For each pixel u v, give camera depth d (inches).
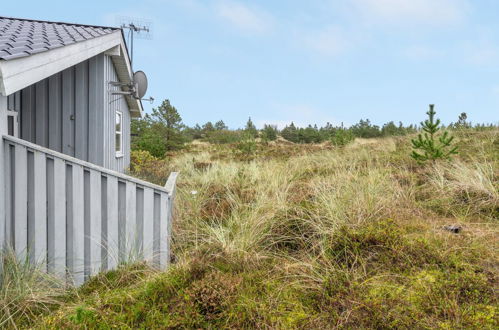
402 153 349.1
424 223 154.6
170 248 143.7
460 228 147.3
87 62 256.8
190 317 92.0
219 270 119.7
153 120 817.5
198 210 194.5
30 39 163.2
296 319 91.8
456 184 201.3
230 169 321.7
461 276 101.9
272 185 227.1
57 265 128.0
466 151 319.9
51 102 245.0
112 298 105.6
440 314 88.0
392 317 87.0
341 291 100.0
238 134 1175.0
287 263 124.1
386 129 901.8
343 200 168.9
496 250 121.8
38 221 125.7
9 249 119.4
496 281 100.2
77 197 129.3
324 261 120.8
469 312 87.4
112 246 132.5
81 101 254.1
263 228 149.8
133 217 133.1
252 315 92.7
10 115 218.5
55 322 95.9
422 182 232.2
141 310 97.6
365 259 117.4
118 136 381.1
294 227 155.0
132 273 126.9
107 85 282.2
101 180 132.3
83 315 95.5
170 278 113.9
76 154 252.2
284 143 820.6
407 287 101.6
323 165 325.7
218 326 90.4
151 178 358.3
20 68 119.3
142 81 343.0
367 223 144.6
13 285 114.3
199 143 1035.3
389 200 180.2
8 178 121.9
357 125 1074.7
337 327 86.4
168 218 137.5
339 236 130.8
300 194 204.8
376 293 98.7
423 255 116.0
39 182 125.3
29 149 124.2
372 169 265.1
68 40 186.5
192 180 301.3
